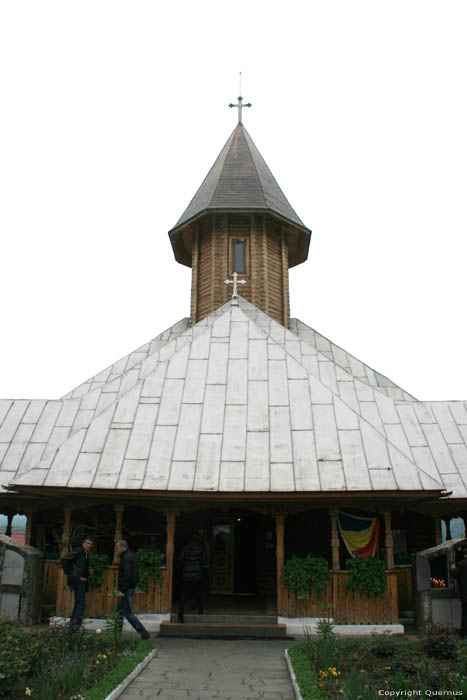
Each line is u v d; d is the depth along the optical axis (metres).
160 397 13.99
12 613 12.11
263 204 22.86
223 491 11.75
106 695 7.25
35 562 12.49
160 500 12.55
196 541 12.56
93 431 13.23
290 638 11.23
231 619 12.13
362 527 12.73
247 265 22.69
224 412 13.52
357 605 11.89
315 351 18.27
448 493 11.88
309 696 7.15
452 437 16.30
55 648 8.86
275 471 12.16
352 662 8.77
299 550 15.25
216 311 19.67
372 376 20.27
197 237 23.67
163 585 12.16
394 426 15.81
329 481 11.96
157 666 9.03
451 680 7.54
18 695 7.41
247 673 8.70
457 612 12.08
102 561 12.38
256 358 14.92
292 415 13.41
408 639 10.88
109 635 9.85
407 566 14.15
